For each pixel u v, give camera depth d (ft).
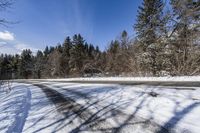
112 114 20.25
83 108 24.17
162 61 83.82
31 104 30.32
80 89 45.09
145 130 15.20
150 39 95.50
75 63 180.55
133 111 20.68
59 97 35.32
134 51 105.19
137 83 48.01
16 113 24.25
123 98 28.02
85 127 16.90
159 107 21.15
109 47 141.18
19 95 44.83
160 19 90.89
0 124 19.53
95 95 33.27
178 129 14.89
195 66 70.18
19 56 266.16
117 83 52.42
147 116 18.53
